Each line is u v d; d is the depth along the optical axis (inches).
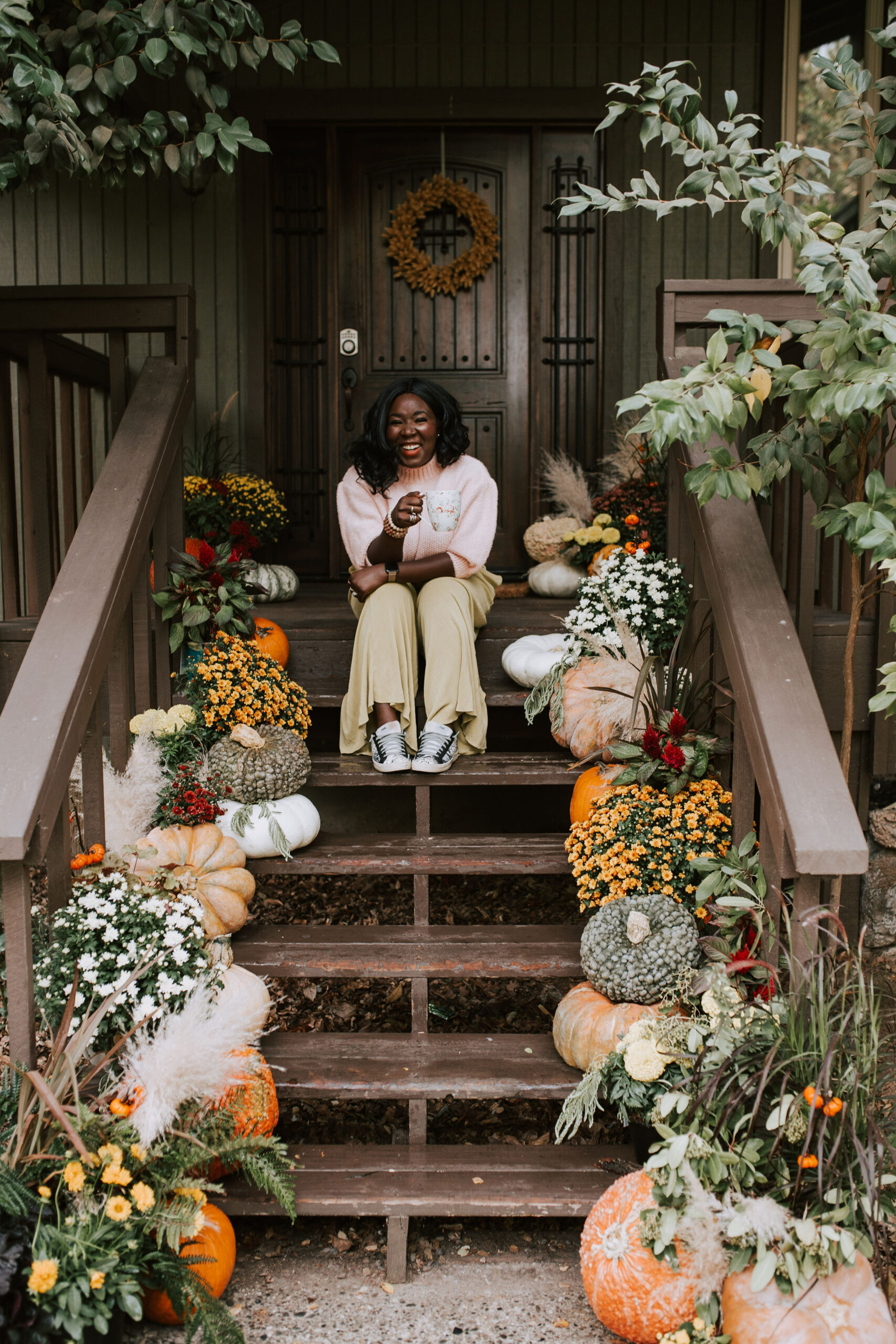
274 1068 87.7
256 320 172.1
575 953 96.3
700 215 170.9
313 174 175.2
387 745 107.2
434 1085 86.7
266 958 95.5
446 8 166.9
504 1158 87.0
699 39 166.7
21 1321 60.8
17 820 73.0
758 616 89.4
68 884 88.4
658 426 72.0
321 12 167.2
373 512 118.8
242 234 171.2
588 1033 85.8
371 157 174.9
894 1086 75.4
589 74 168.1
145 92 164.6
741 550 95.4
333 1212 80.4
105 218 170.9
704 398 72.1
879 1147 66.6
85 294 111.2
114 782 98.9
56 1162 71.1
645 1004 86.3
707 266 171.5
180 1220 67.9
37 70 80.9
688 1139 68.0
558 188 174.9
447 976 94.6
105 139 93.0
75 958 80.8
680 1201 68.3
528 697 117.3
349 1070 89.3
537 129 171.8
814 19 167.2
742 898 83.1
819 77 80.8
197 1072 69.5
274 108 167.8
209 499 153.2
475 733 114.3
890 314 82.6
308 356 177.8
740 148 78.6
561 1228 88.4
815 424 84.9
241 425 173.9
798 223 76.1
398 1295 79.3
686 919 87.4
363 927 102.7
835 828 73.4
